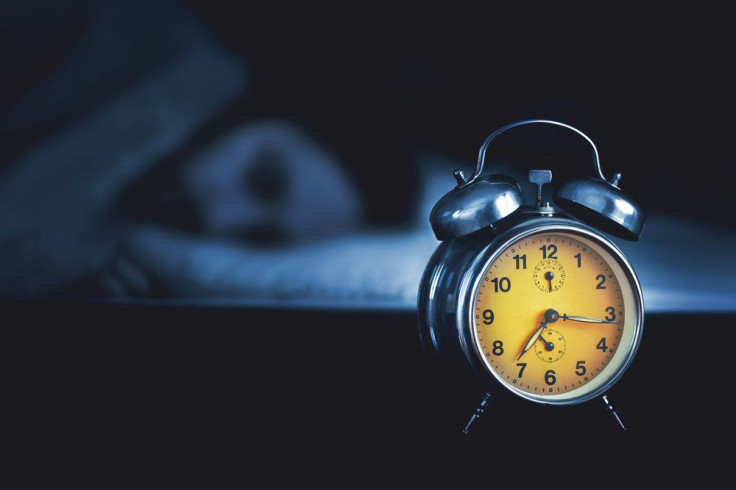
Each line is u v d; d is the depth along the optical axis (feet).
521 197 2.30
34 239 4.58
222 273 4.55
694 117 4.32
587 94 4.35
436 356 2.38
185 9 4.43
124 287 4.58
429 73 4.39
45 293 4.56
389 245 4.51
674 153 4.34
